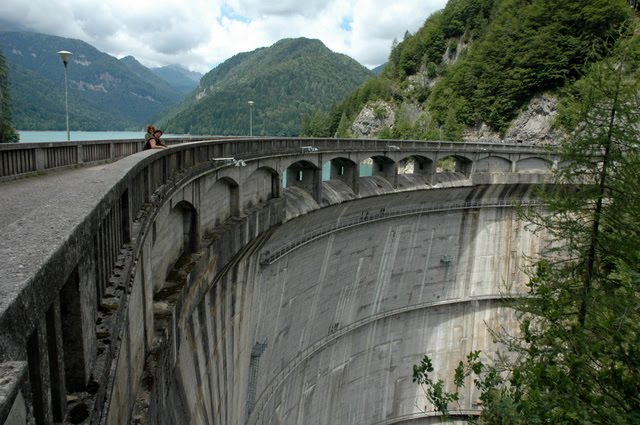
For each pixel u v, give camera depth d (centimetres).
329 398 5100
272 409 3925
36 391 412
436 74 14150
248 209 3172
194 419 1989
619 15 8694
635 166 1770
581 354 1275
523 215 2211
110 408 727
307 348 4594
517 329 6750
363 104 16212
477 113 11000
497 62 10700
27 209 1082
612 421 917
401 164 10206
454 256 6656
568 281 1967
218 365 2578
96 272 761
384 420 6044
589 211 1950
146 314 1305
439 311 6588
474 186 6662
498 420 1456
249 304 3291
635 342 1016
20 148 1758
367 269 5534
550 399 1042
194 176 2069
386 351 6034
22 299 337
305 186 4450
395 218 5838
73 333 610
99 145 2602
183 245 2205
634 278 1248
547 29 9538
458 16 14288
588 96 1872
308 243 4316
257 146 3203
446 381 6512
